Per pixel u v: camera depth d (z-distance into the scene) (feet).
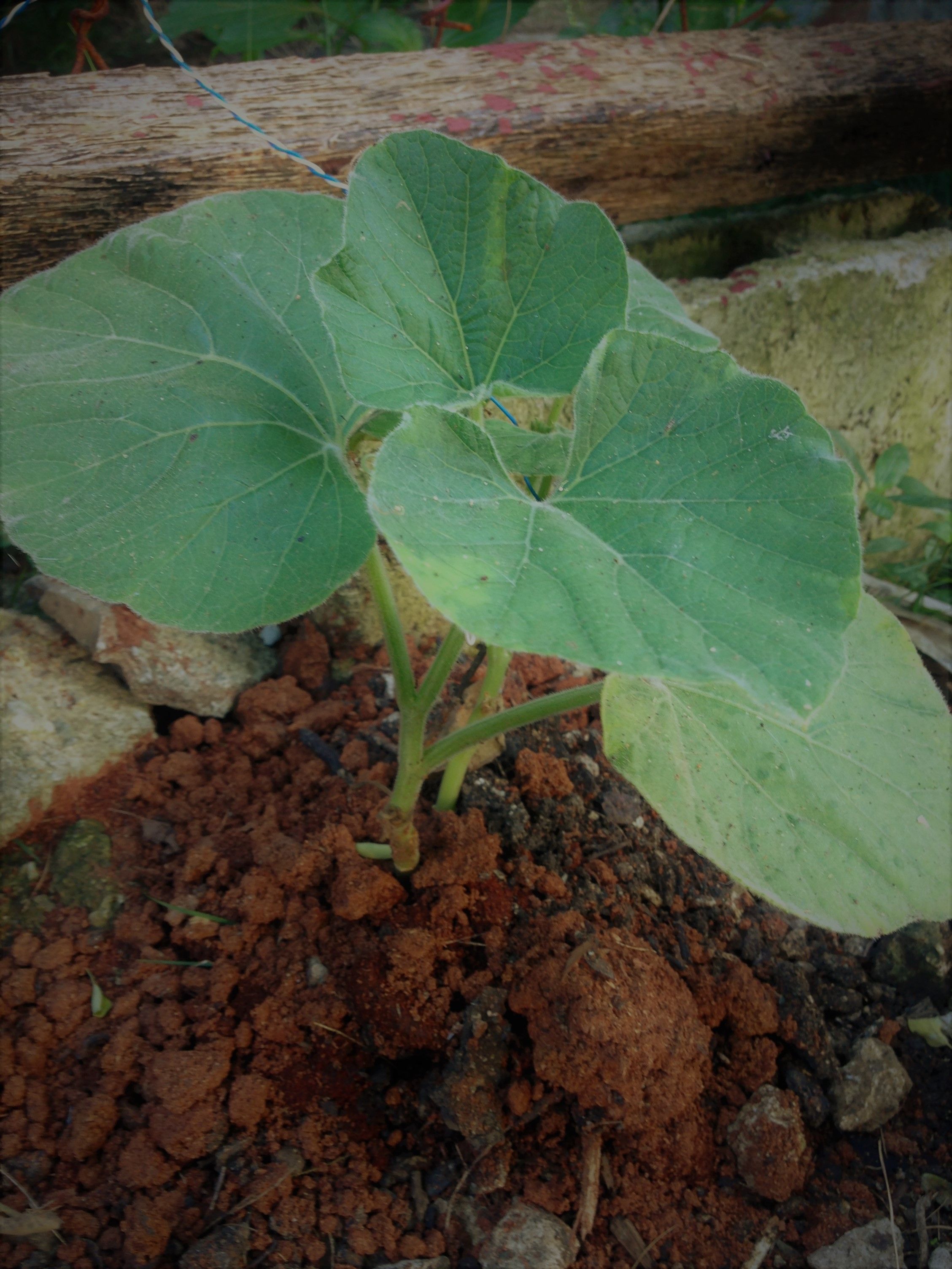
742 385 1.17
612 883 1.72
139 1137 1.44
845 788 1.37
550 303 1.35
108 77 1.99
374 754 1.90
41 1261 1.35
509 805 1.76
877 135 2.70
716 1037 1.63
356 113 2.04
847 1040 1.67
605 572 1.05
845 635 1.54
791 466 1.12
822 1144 1.59
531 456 1.39
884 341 2.81
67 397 1.33
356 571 1.27
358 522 1.31
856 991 1.72
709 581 1.05
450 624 2.20
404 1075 1.56
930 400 3.02
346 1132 1.50
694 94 2.36
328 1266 1.39
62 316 1.39
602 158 2.32
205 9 2.73
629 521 1.12
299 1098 1.51
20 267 1.84
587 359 1.34
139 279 1.44
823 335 2.69
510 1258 1.38
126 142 1.84
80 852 1.73
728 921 1.74
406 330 1.29
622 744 1.28
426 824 1.71
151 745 1.90
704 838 1.24
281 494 1.32
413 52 2.24
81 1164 1.44
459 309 1.34
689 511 1.11
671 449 1.16
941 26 2.82
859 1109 1.58
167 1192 1.41
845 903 1.28
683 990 1.57
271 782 1.86
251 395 1.39
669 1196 1.50
